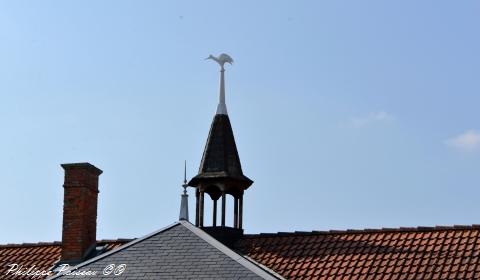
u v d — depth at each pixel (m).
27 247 52.91
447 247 43.78
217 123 52.59
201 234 44.91
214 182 50.84
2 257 51.94
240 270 42.56
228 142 52.16
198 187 51.28
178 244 44.69
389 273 42.78
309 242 46.91
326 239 46.81
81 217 50.56
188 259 43.75
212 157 51.59
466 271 41.62
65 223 50.72
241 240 49.31
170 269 43.50
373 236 46.16
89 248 50.91
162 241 45.06
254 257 46.69
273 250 47.03
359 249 45.19
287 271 44.59
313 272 44.09
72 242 50.28
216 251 43.81
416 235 45.41
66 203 51.00
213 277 42.56
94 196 52.03
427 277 41.88
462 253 43.00
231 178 50.72
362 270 43.47
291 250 46.56
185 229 45.38
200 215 50.75
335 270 43.88
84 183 51.12
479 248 43.12
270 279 41.75
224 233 49.62
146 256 44.47
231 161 51.56
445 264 42.47
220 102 53.16
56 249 52.12
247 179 51.66
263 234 48.97
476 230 44.75
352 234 46.75
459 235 44.59
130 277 43.66
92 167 51.78
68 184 51.22
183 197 47.12
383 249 44.72
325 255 45.31
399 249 44.44
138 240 45.38
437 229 45.47
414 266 42.91
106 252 46.56
